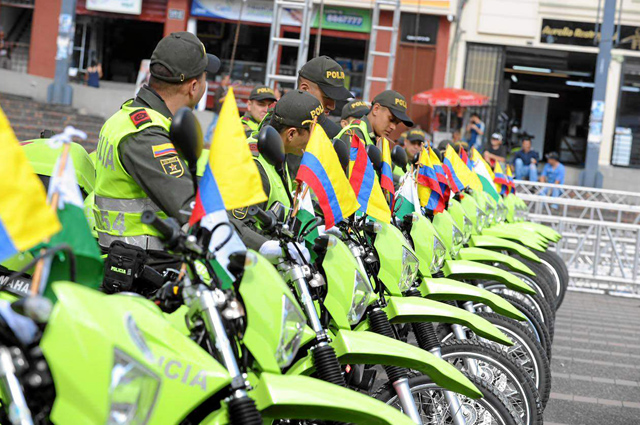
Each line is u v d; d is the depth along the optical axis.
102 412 1.92
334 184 3.31
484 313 4.80
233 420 2.33
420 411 3.75
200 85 3.48
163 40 3.45
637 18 20.39
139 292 3.30
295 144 3.69
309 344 3.02
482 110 20.69
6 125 1.93
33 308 1.84
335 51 20.67
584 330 9.00
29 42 22.22
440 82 20.66
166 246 2.44
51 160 3.56
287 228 3.04
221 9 20.98
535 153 18.14
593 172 18.83
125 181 3.26
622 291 12.78
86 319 1.94
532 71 21.16
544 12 20.52
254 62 20.97
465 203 6.92
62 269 2.21
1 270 2.75
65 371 1.91
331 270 3.30
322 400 2.50
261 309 2.64
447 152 6.82
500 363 3.93
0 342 2.04
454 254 5.66
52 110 18.47
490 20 20.56
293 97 3.68
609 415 5.67
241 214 3.50
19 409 1.93
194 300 2.47
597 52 20.48
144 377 2.04
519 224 9.62
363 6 20.27
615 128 20.78
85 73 21.78
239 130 2.73
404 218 4.64
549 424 5.33
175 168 3.17
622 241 12.95
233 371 2.36
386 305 3.86
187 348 2.31
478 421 3.63
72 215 2.18
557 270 8.27
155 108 3.40
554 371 6.89
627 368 7.21
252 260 2.57
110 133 3.29
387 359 3.16
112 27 21.88
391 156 4.39
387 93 5.67
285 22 20.62
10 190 1.91
